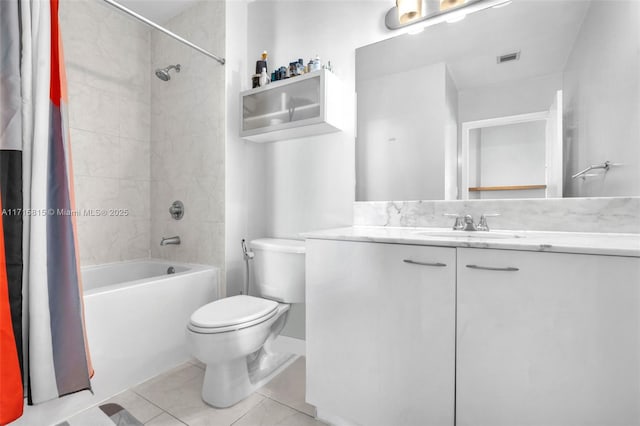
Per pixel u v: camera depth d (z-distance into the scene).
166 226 2.25
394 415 1.01
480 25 1.40
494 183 1.36
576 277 0.76
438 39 1.49
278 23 1.98
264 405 1.36
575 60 1.21
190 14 2.11
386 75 1.61
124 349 1.46
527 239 0.96
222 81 1.94
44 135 1.06
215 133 1.97
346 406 1.11
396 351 1.00
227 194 1.93
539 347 0.80
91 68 2.03
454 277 0.91
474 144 1.40
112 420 1.25
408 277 0.98
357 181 1.68
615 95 1.11
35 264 1.04
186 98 2.13
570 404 0.76
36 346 1.05
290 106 1.71
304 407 1.34
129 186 2.23
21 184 1.02
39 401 1.05
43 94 1.06
